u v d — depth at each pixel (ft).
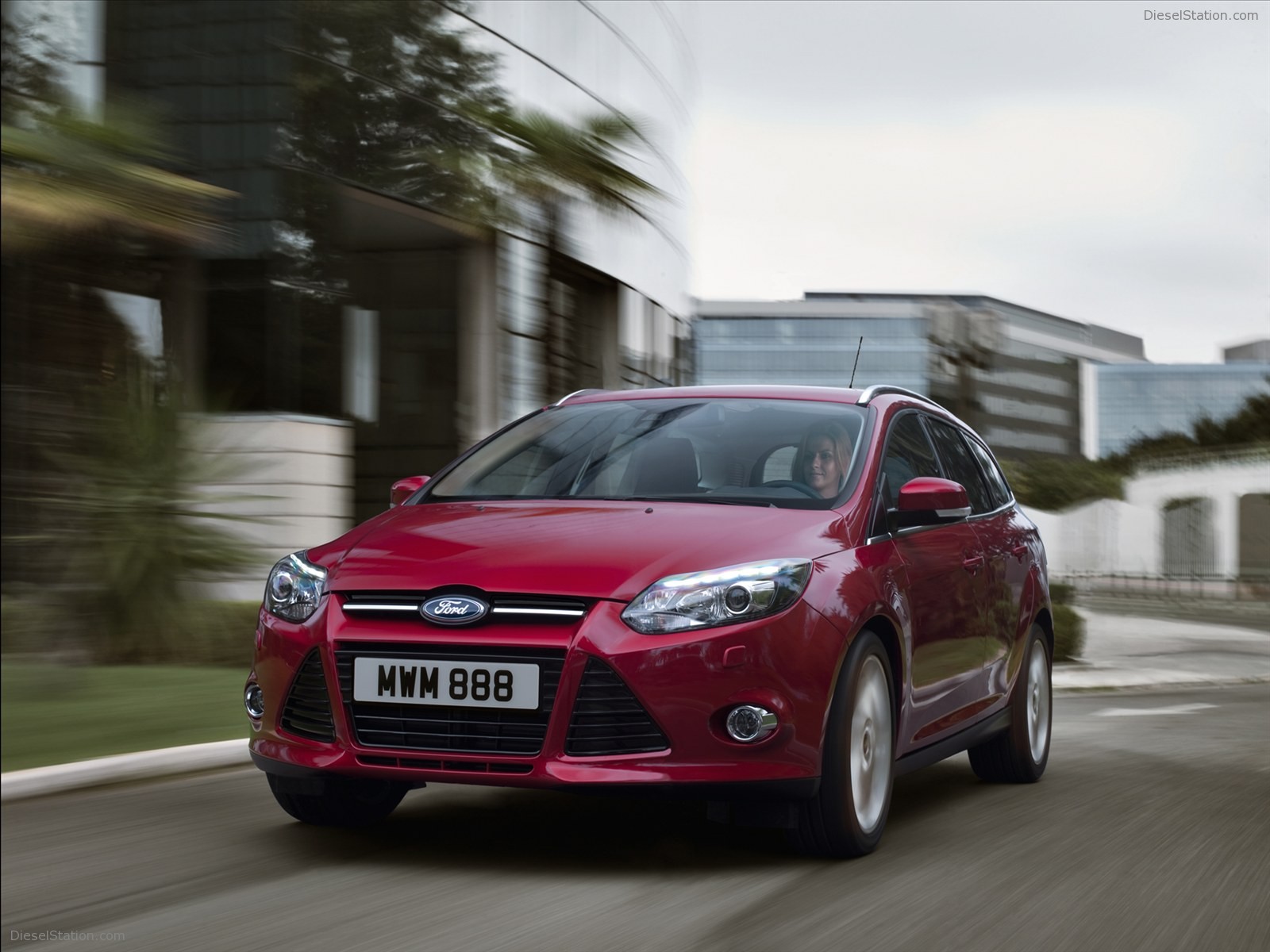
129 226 33.17
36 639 31.60
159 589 32.04
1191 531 192.75
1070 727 31.96
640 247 71.15
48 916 13.20
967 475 21.84
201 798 19.25
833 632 15.21
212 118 45.80
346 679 15.08
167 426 33.58
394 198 50.88
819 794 15.26
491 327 59.52
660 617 14.60
